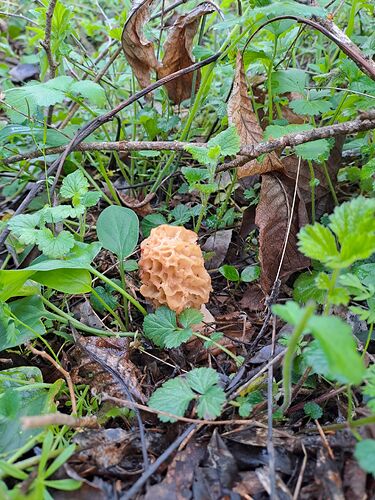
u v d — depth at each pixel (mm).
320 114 310
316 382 199
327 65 297
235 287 267
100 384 208
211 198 319
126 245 235
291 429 178
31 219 224
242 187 297
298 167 249
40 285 236
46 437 160
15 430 174
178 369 215
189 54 282
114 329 244
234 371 218
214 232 288
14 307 218
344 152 302
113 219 238
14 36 515
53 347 234
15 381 193
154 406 172
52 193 244
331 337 114
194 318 216
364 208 141
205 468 161
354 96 262
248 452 167
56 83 243
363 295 164
